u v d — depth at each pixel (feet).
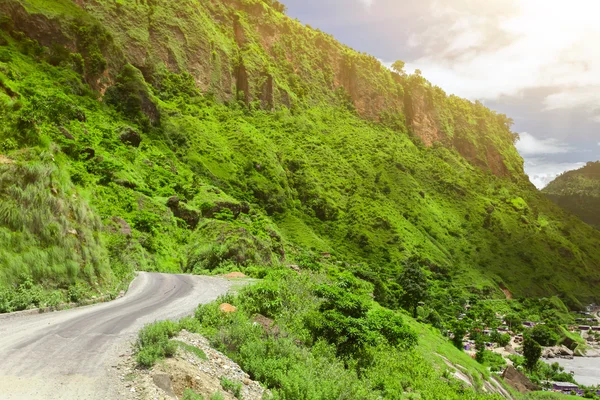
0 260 56.39
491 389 118.52
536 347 280.31
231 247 168.14
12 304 53.21
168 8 580.71
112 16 490.08
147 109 345.92
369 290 193.36
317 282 99.91
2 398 27.25
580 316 572.10
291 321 66.08
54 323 48.24
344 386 48.47
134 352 38.60
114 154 229.86
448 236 629.92
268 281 85.97
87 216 79.87
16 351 36.58
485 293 540.52
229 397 36.42
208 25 644.27
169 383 33.19
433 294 400.06
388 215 569.23
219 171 426.51
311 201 530.68
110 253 109.60
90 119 255.70
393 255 495.41
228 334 50.29
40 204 66.59
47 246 64.44
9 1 282.77
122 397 29.71
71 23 318.04
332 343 65.41
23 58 262.47
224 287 94.79
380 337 79.92
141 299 73.15
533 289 607.37
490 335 374.63
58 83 262.88
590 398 220.64
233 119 560.20
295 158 578.25
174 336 44.70
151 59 508.12
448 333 245.65
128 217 173.88
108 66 333.62
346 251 470.39
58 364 34.37
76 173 172.55
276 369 46.68
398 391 63.05
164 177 254.27
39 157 73.67
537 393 209.56
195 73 572.51
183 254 177.58
